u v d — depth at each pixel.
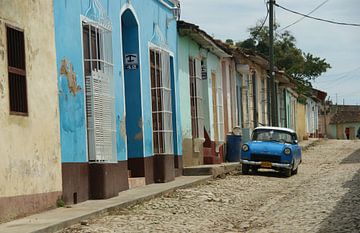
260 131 22.73
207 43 22.72
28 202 10.45
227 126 26.97
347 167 24.39
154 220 11.26
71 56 12.34
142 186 16.19
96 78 13.20
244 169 21.66
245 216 12.13
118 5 15.05
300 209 12.52
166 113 18.03
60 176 11.63
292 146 21.69
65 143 11.90
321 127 77.81
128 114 16.61
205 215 12.16
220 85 26.00
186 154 20.94
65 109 11.96
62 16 12.04
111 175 13.50
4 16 9.97
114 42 14.64
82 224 10.41
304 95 53.62
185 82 21.31
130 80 16.61
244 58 29.12
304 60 55.91
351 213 11.54
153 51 17.84
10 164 9.91
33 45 10.87
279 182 19.36
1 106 9.71
